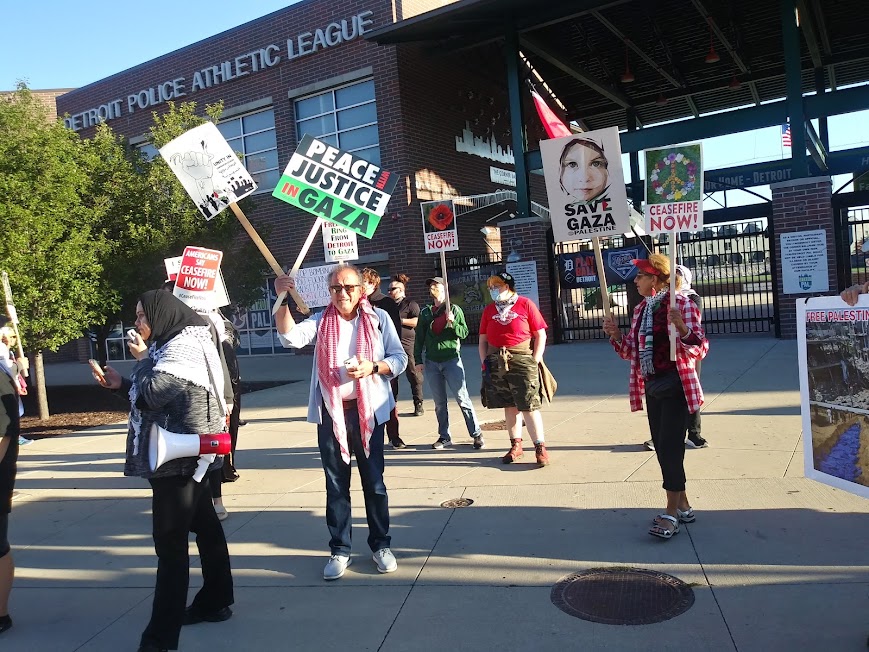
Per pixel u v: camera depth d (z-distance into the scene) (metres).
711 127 14.56
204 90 19.77
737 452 6.11
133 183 12.56
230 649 3.48
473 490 5.69
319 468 6.89
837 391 3.67
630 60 19.30
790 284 12.98
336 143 18.02
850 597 3.53
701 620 3.43
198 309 5.79
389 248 17.31
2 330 5.30
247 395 12.16
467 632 3.49
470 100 19.48
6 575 3.81
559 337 15.64
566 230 4.98
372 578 4.20
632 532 4.56
